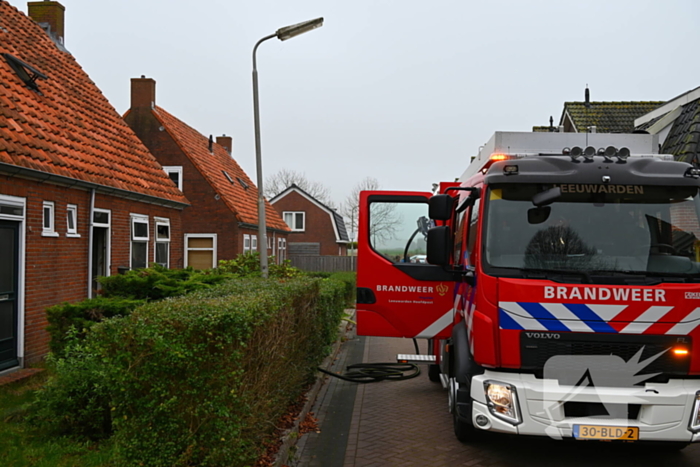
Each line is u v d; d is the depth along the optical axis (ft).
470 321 18.84
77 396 18.76
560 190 17.80
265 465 17.31
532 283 16.69
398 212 27.76
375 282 27.20
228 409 14.76
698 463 18.76
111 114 51.55
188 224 79.56
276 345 18.80
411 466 18.58
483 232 17.80
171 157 80.02
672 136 47.70
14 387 25.86
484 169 22.09
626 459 19.16
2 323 28.53
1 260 28.58
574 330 16.46
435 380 31.55
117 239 42.27
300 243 156.46
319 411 25.61
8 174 28.84
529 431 16.37
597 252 17.29
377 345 45.96
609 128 65.10
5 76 36.96
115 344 14.49
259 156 42.73
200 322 14.17
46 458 16.85
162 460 14.20
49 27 53.57
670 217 17.44
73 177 34.55
